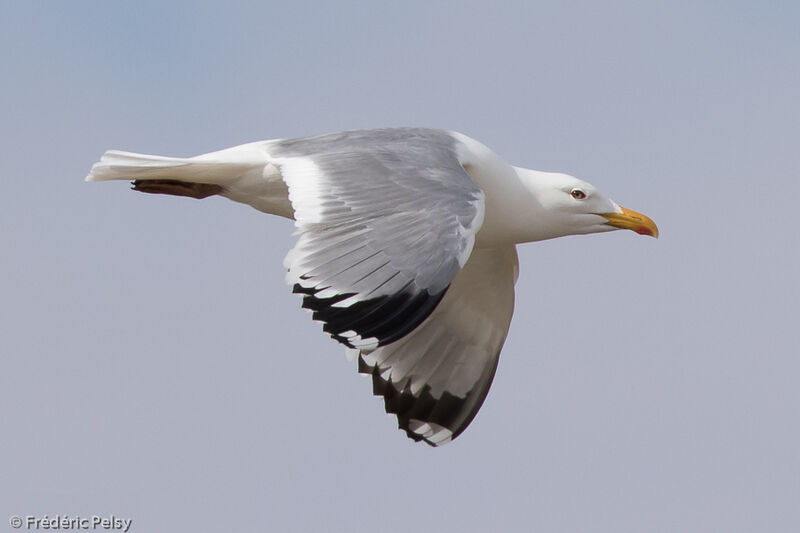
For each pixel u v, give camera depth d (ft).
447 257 36.96
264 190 45.70
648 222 49.47
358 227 37.70
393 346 51.39
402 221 37.76
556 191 48.96
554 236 49.85
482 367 52.26
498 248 50.65
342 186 39.63
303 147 43.34
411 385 51.80
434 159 41.47
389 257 36.68
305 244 37.42
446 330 51.96
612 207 49.60
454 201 38.73
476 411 52.26
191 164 44.83
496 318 51.98
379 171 40.19
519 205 48.47
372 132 43.80
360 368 51.37
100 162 45.19
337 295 36.09
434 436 51.90
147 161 44.96
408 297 36.09
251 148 44.88
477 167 46.52
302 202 39.34
